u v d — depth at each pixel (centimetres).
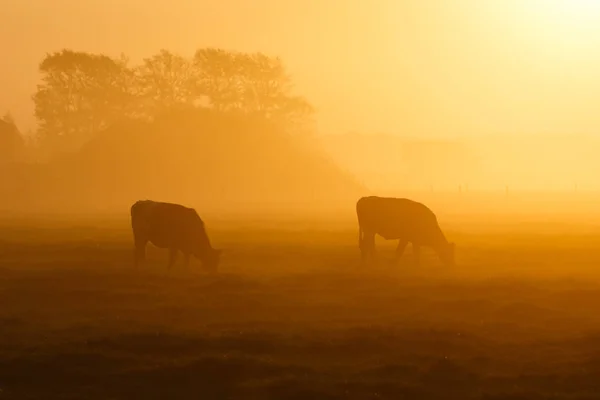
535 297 8575
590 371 5719
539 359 6044
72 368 5812
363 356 6156
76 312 7819
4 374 5669
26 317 7581
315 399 5125
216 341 6538
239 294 8700
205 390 5341
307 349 6328
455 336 6706
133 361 6009
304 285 9406
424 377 5597
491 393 5238
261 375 5681
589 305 8156
